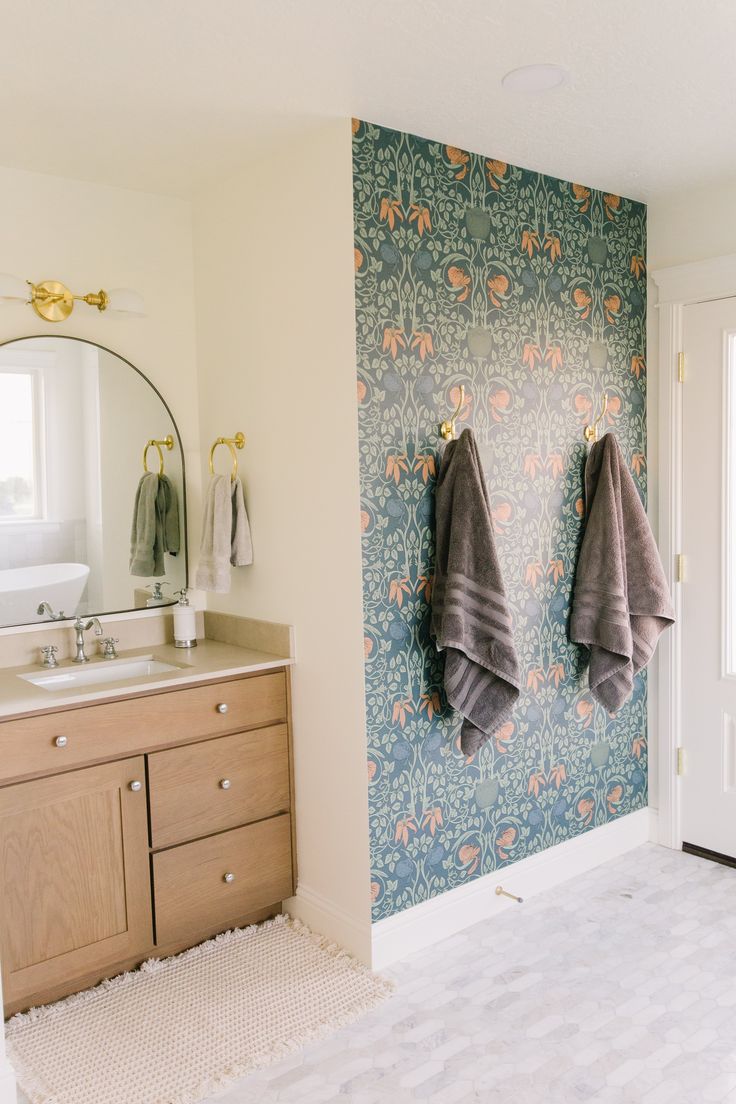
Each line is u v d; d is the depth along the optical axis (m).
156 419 3.02
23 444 2.74
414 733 2.59
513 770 2.85
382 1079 2.04
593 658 2.93
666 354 3.17
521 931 2.71
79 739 2.32
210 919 2.60
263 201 2.70
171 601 3.06
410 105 2.30
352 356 2.41
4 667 2.71
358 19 1.85
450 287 2.61
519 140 2.55
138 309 2.81
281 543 2.75
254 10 1.81
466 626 2.50
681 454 3.17
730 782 3.13
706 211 3.04
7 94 2.20
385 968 2.52
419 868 2.61
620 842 3.24
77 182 2.83
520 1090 2.00
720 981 2.41
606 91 2.22
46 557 2.79
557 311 2.91
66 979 2.34
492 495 2.73
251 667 2.64
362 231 2.40
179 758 2.51
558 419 2.93
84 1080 2.06
